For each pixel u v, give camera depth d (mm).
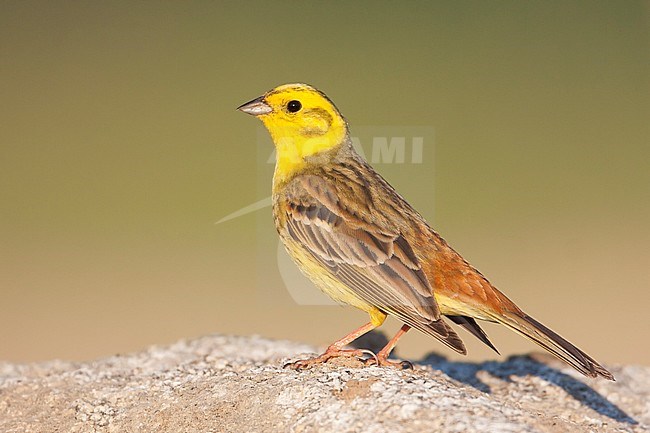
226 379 8031
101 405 8289
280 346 10062
